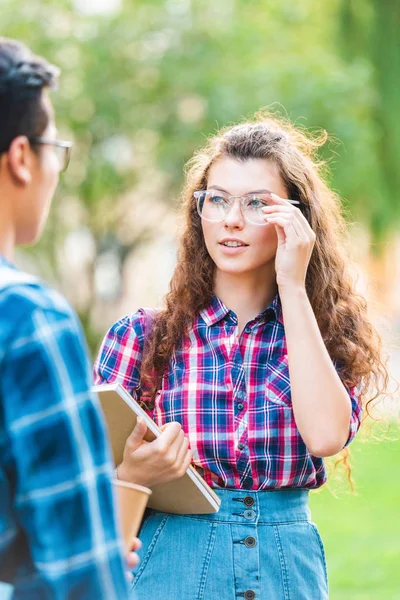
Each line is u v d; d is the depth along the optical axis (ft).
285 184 8.43
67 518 4.74
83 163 42.32
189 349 8.14
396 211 45.09
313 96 38.96
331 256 8.87
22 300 4.89
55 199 42.52
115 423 7.28
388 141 45.91
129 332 8.34
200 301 8.26
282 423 7.82
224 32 40.88
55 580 4.68
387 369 9.30
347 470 9.82
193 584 7.59
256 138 8.39
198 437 7.81
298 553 7.78
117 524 4.93
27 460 4.73
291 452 7.80
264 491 7.79
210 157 8.67
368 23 45.93
